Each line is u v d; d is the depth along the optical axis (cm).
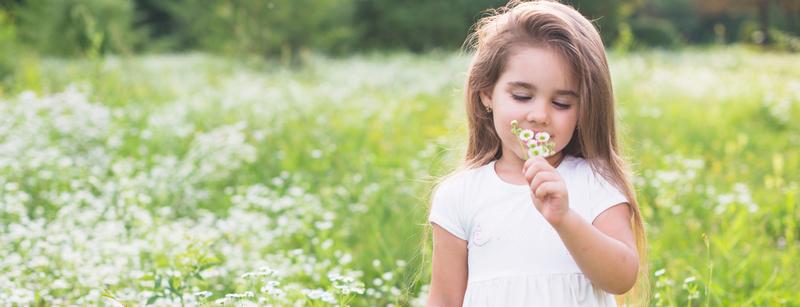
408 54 2216
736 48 2056
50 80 1135
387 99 1123
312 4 1836
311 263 418
